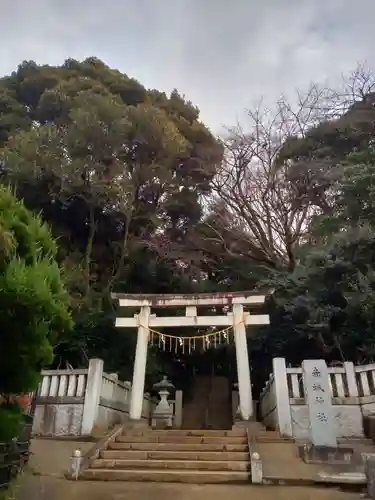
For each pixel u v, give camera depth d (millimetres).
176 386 23875
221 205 24328
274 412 11828
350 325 14289
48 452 9352
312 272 15055
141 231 21844
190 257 23109
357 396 10539
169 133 20141
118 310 18453
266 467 8023
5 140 21219
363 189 14211
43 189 18906
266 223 23234
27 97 22969
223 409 22562
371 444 9539
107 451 8992
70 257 19547
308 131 23094
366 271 13867
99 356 17703
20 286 4148
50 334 5203
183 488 7020
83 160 18000
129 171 20219
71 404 11633
